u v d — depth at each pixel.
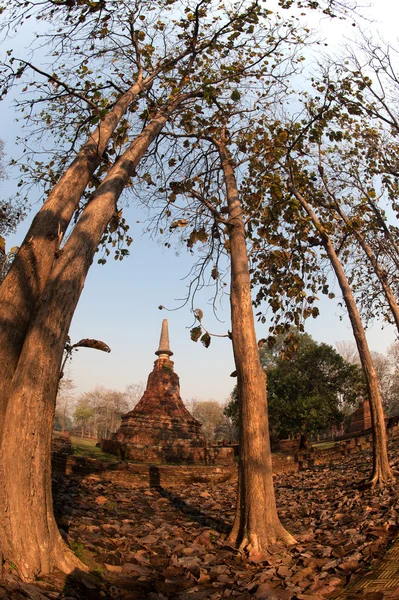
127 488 12.73
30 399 5.07
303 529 8.12
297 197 13.18
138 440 20.14
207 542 7.37
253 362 7.88
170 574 5.96
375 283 18.11
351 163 15.41
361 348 12.97
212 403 73.25
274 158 10.80
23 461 4.87
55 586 4.50
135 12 9.66
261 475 7.29
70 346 6.69
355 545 6.51
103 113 7.57
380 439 12.01
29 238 6.03
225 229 9.44
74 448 20.06
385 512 7.94
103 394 78.31
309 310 10.81
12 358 5.29
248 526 7.02
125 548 6.80
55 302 5.61
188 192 10.23
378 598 4.54
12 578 4.26
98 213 6.59
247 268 8.78
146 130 8.50
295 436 27.48
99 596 4.81
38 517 4.86
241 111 11.02
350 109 13.27
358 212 15.68
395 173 14.24
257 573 5.96
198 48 9.81
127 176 7.57
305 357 28.89
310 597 4.82
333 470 15.53
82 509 9.04
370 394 12.59
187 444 20.23
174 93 9.24
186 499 11.68
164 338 23.94
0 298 5.51
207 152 11.41
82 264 6.05
